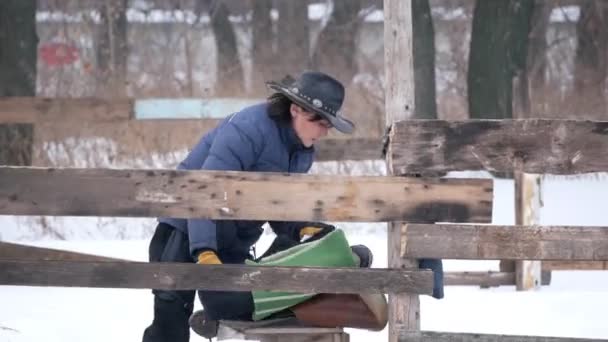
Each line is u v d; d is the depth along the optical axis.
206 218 17.88
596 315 27.92
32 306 28.03
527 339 18.58
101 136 60.62
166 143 60.66
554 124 18.59
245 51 73.56
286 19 72.31
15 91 66.62
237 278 17.75
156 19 73.75
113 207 17.77
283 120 18.27
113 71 71.12
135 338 24.47
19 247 29.50
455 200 18.36
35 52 67.19
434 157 18.42
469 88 72.12
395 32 20.61
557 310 28.64
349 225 47.59
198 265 17.72
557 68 74.25
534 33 74.19
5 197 17.67
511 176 60.81
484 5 71.69
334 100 18.03
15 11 66.69
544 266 33.03
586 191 59.25
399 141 18.44
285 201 18.02
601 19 74.81
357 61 71.56
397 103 20.58
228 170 18.00
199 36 73.88
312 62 72.00
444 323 26.81
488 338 18.47
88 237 48.66
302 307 18.11
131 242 41.62
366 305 18.11
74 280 17.70
